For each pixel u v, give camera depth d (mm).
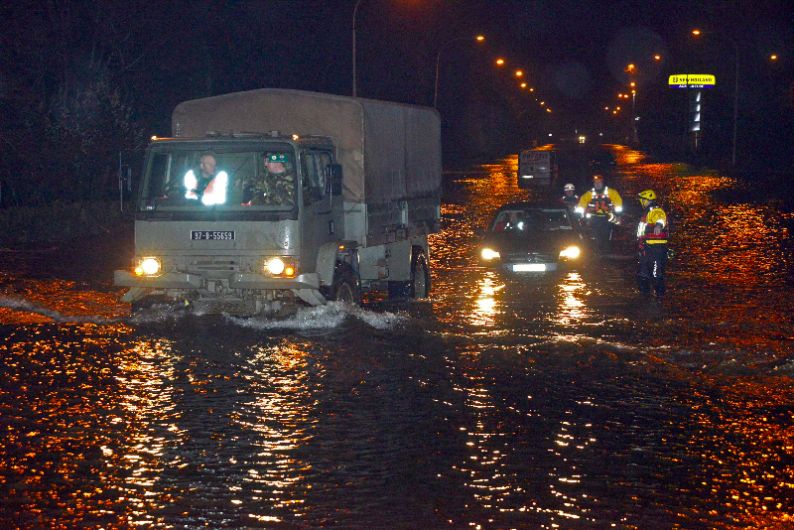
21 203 36406
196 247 13641
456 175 73062
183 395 10250
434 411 9703
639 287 17906
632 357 12305
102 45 42875
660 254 17594
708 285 18953
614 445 8625
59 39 39531
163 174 13992
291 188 13562
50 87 41812
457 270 21750
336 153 14930
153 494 7324
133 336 13258
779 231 30562
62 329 13781
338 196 14727
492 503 7172
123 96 44906
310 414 9555
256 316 14008
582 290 18312
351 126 14867
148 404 9875
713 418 9539
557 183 60344
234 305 13977
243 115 15250
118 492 7359
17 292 17578
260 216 13453
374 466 7996
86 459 8117
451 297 17594
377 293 18219
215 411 9633
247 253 13516
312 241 13859
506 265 20125
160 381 10828
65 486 7477
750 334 13859
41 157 35719
